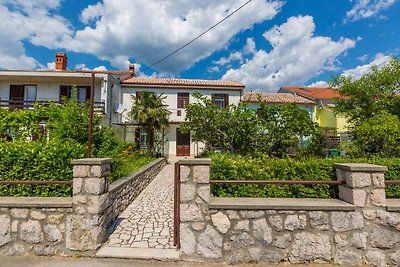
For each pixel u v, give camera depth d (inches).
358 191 110.8
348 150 251.8
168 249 122.3
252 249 111.2
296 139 270.5
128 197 213.3
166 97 612.7
